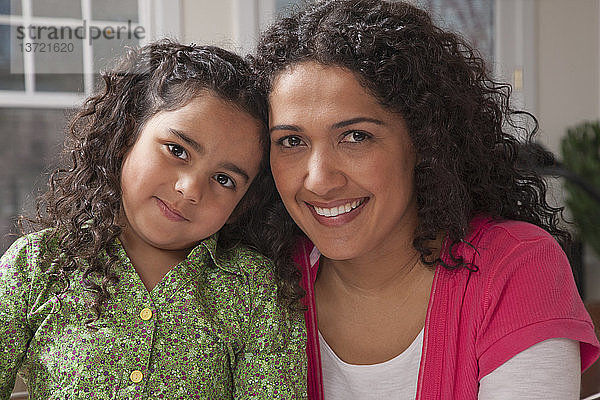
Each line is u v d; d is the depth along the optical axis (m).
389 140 1.05
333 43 1.03
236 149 1.15
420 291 1.16
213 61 1.19
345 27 1.06
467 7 4.18
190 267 1.19
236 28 3.43
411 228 1.15
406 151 1.08
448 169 1.11
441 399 1.06
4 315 1.11
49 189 1.30
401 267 1.16
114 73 1.24
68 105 3.30
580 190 3.94
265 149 1.19
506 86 1.27
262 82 1.13
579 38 4.38
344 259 1.10
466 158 1.16
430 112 1.07
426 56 1.09
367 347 1.17
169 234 1.15
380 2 1.12
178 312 1.15
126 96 1.20
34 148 3.36
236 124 1.15
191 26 3.38
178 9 3.35
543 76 4.33
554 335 0.97
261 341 1.19
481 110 1.18
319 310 1.22
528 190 1.26
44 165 3.36
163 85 1.17
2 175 3.32
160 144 1.13
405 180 1.08
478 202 1.20
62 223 1.18
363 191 1.04
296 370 1.17
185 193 1.12
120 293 1.14
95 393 1.08
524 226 1.12
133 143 1.18
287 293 1.20
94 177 1.20
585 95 4.41
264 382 1.16
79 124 1.28
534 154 1.35
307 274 1.22
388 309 1.17
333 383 1.18
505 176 1.23
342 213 1.07
